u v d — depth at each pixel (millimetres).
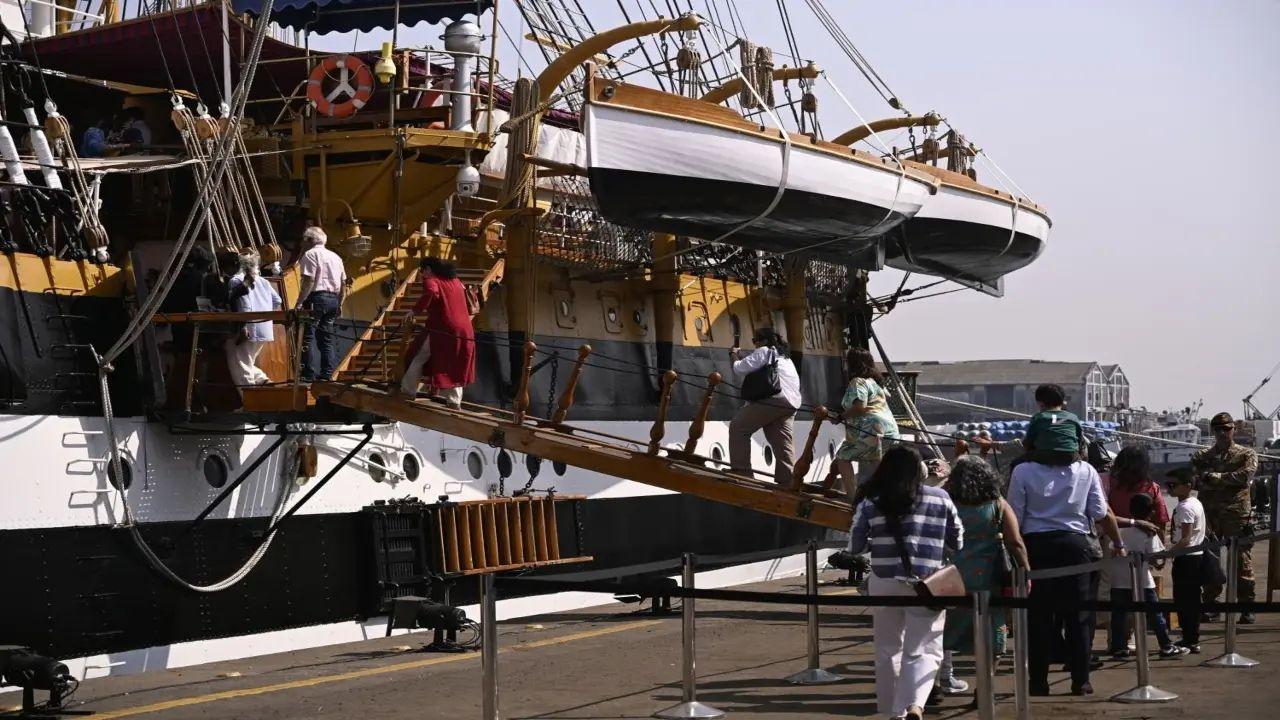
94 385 13844
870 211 20484
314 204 17250
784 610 19953
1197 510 14023
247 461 15359
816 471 28188
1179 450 53344
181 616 14391
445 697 11969
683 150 17562
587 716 10859
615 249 20938
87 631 13453
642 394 22422
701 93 21391
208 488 14906
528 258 19188
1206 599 15516
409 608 15555
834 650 15086
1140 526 13820
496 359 19297
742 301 25500
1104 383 98062
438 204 17875
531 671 13688
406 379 14445
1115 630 13719
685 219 18266
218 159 13383
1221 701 10914
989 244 24969
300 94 19312
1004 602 8547
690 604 10719
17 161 13789
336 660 14711
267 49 17906
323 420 14656
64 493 13406
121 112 18734
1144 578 12000
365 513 16688
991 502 10812
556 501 19750
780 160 18578
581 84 19125
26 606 12969
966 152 25953
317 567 16062
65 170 14266
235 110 13242
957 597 8625
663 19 17906
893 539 9523
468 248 19781
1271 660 13461
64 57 18109
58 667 11008
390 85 16734
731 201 18266
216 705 11594
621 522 21547
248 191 17188
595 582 9258
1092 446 15992
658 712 10820
